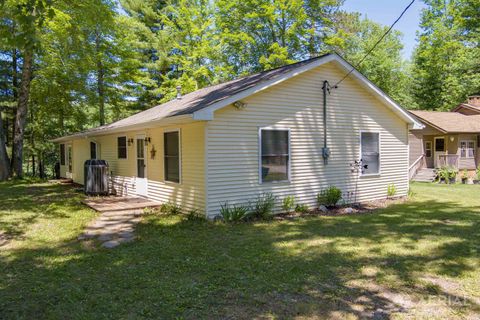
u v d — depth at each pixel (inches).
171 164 355.9
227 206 311.3
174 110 365.4
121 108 933.2
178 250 213.9
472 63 986.1
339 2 1020.5
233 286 157.0
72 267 184.5
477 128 818.2
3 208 358.9
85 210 349.4
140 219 308.8
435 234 253.3
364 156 416.8
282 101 342.6
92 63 677.3
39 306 138.6
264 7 863.1
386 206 393.7
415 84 1283.2
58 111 806.5
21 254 207.8
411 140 877.8
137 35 951.6
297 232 262.4
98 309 135.8
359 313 131.0
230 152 311.6
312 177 368.2
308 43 910.4
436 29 1093.1
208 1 946.7
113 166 502.3
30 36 162.6
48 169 921.5
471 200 443.2
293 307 136.1
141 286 157.9
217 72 931.3
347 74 387.5
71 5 527.5
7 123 925.8
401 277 167.3
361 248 217.3
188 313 131.6
